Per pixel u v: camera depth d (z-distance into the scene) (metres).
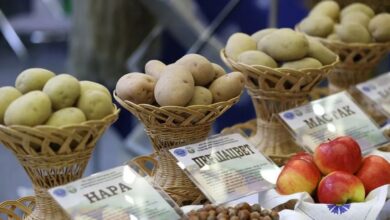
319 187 1.14
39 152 0.99
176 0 2.83
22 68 4.58
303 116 1.35
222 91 1.17
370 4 1.77
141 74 1.18
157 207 1.01
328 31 1.64
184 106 1.14
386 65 2.73
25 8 4.91
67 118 0.98
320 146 1.19
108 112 1.03
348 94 1.47
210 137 1.20
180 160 1.12
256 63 1.33
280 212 1.08
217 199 1.09
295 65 1.33
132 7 3.07
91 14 3.09
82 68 3.21
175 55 3.06
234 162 1.17
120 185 1.01
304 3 1.94
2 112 1.00
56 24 4.84
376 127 1.41
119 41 3.12
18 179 3.16
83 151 1.02
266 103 1.38
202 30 2.83
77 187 0.98
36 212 1.07
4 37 5.08
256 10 2.70
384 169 1.17
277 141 1.41
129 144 3.17
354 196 1.11
